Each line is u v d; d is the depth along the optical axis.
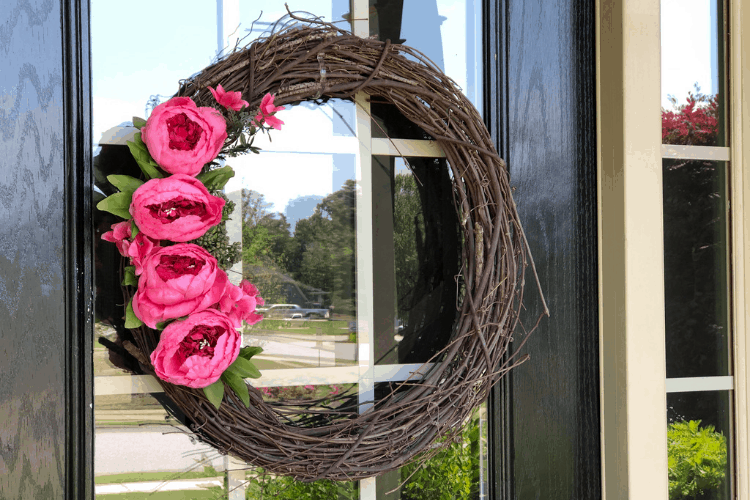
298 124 1.01
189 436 0.95
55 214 0.87
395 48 0.95
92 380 0.88
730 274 1.13
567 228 1.05
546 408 1.04
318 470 0.87
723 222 1.13
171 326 0.71
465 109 0.97
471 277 0.97
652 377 1.01
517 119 1.04
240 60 0.89
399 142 1.05
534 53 1.04
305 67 0.91
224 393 0.87
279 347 1.01
